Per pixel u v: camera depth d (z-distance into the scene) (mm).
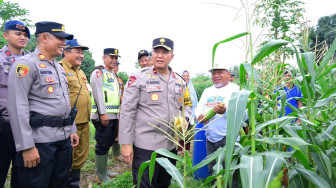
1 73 2676
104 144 3688
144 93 2379
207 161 1418
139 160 2342
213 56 1578
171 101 2438
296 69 2035
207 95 3320
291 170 1595
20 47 2955
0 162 2619
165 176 2529
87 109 3248
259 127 1492
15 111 1959
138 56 4453
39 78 2129
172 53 2518
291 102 3609
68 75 3119
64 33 2299
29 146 1970
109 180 3574
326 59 1548
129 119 2346
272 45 1326
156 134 2357
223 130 3062
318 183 1364
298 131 1748
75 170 3141
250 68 1512
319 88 2213
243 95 1216
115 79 4176
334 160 1953
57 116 2225
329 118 2213
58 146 2297
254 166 1205
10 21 2922
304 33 1945
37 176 2090
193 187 3285
